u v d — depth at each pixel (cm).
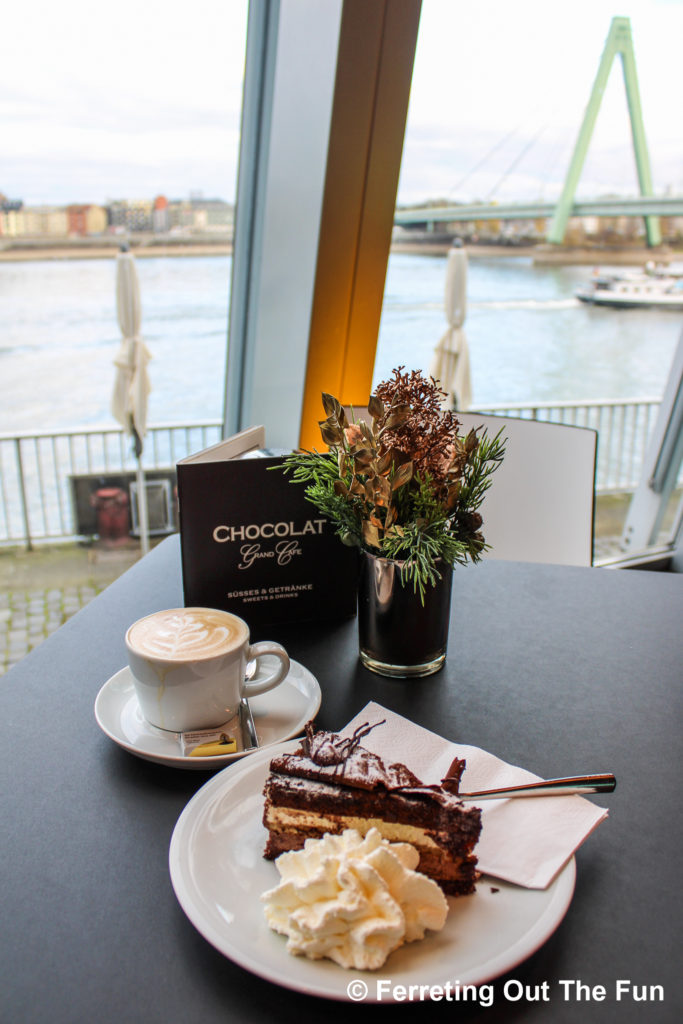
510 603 122
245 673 89
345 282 196
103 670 98
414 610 94
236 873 63
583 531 175
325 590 112
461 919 59
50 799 74
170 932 60
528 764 81
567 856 65
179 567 132
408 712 90
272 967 53
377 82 175
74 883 64
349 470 89
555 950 59
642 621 116
